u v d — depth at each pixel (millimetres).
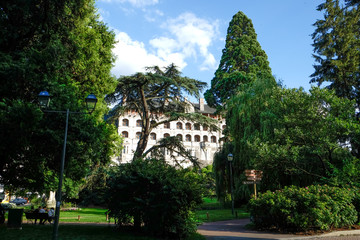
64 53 14344
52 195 30297
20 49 13812
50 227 12188
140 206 10258
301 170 18234
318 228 12375
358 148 21672
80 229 11469
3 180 14055
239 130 23953
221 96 40250
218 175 28906
